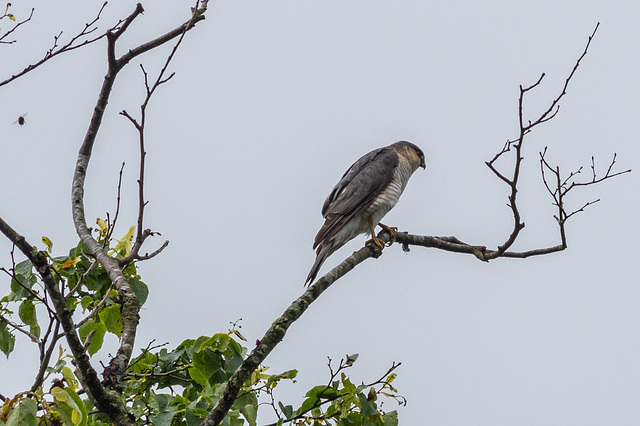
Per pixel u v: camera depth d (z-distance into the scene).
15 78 9.62
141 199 10.35
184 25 11.05
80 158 11.66
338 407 9.27
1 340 9.76
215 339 9.77
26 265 10.15
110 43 10.70
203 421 8.74
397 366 9.46
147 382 10.20
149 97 9.79
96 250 10.48
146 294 10.94
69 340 8.08
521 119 11.12
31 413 7.33
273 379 9.38
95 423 9.12
